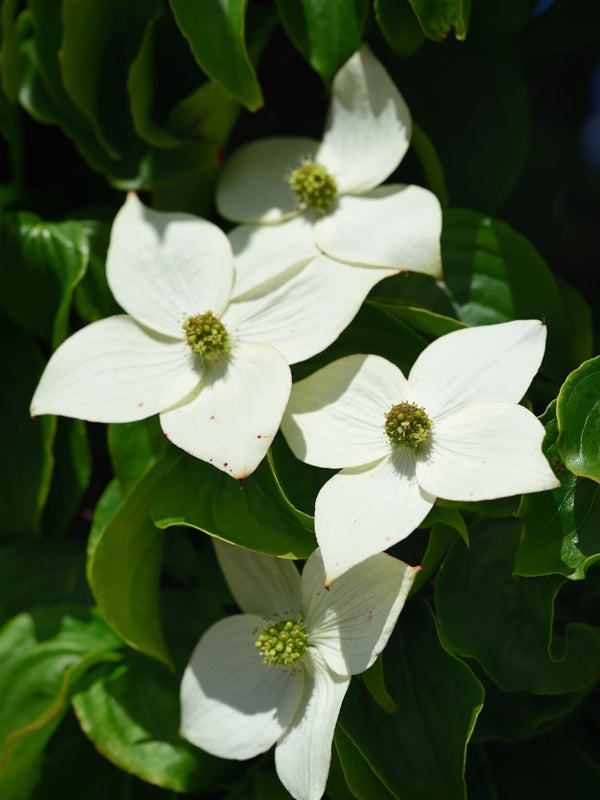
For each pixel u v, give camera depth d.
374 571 0.38
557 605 0.40
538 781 0.41
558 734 0.42
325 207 0.43
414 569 0.38
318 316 0.41
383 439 0.39
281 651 0.39
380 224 0.42
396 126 0.42
